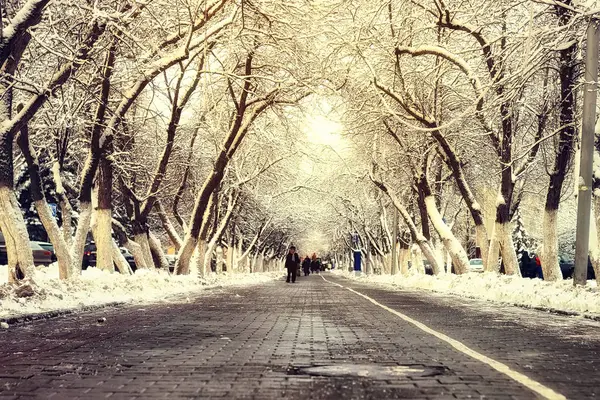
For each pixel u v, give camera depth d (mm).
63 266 22656
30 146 22031
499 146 28031
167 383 6555
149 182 37938
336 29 29516
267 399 5750
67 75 18844
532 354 8953
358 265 75938
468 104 32250
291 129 39000
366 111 33156
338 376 6965
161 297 23734
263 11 26875
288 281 46688
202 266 38812
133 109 32312
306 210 71125
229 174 45688
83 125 24406
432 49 26344
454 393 6043
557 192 23516
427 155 36094
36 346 9508
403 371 7301
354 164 50469
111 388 6285
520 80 21219
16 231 18328
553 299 18094
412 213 49656
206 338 10578
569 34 19656
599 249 20406
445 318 14922
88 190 23906
